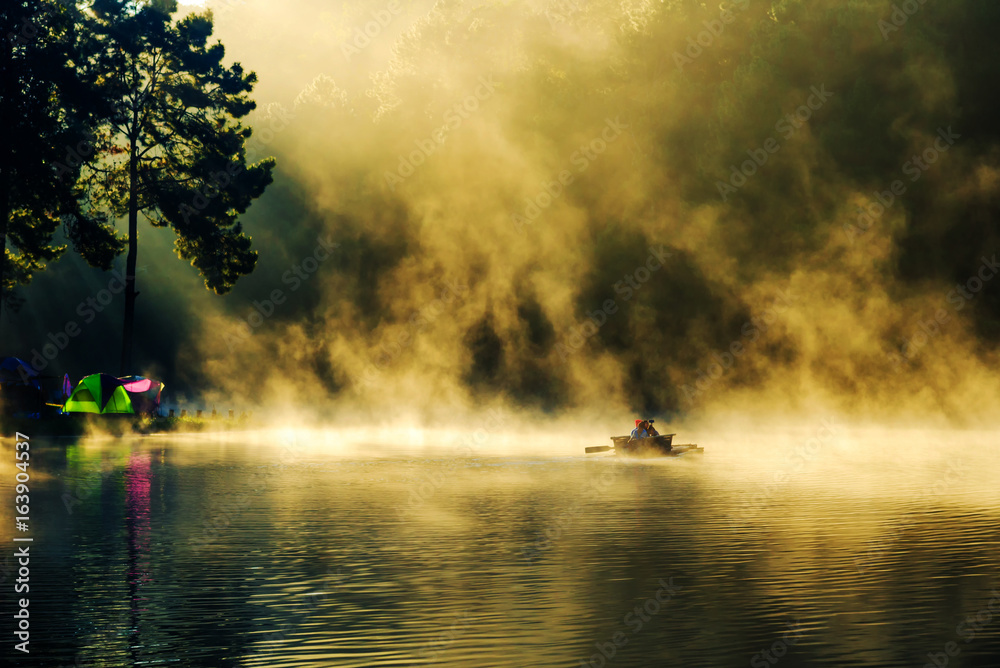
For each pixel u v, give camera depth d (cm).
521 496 2464
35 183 4641
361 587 1417
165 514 2150
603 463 3391
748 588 1392
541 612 1270
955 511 2120
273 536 1856
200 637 1159
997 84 4859
